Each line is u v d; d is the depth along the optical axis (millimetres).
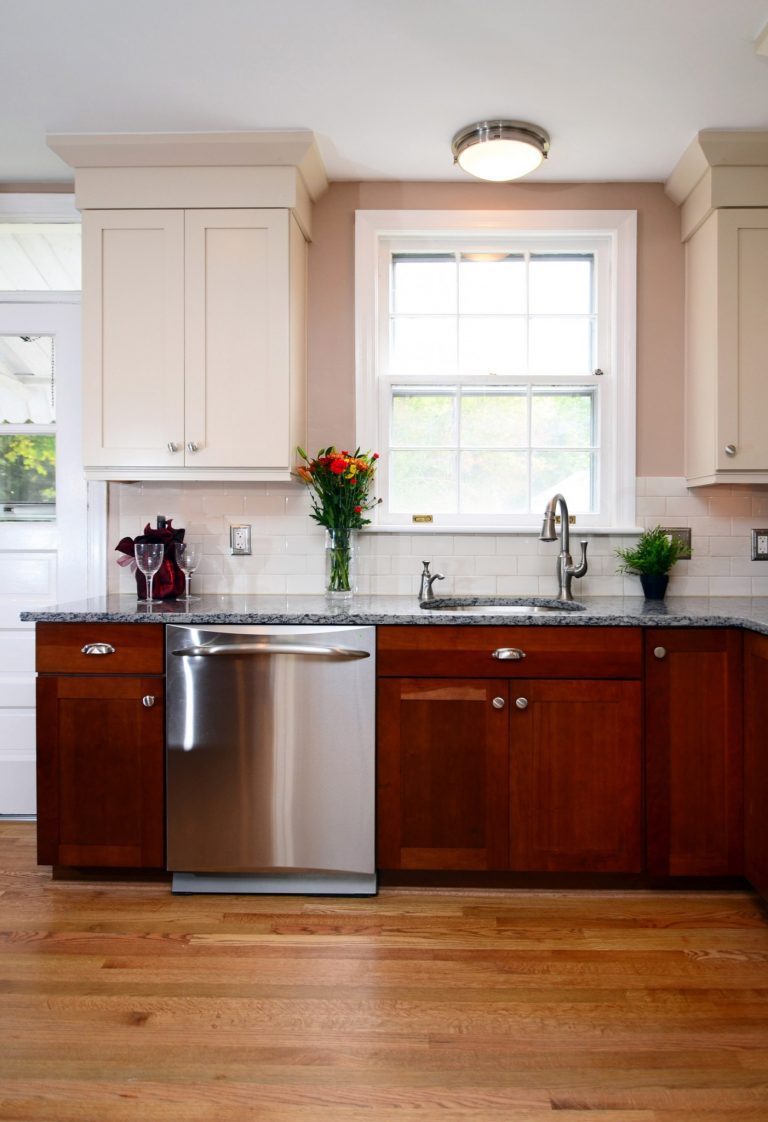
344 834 2152
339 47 2010
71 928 2018
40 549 2822
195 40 1983
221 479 2520
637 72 2109
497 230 2746
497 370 2840
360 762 2145
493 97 2232
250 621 2150
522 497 2840
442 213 2738
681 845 2152
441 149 2539
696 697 2148
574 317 2832
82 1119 1362
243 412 2490
